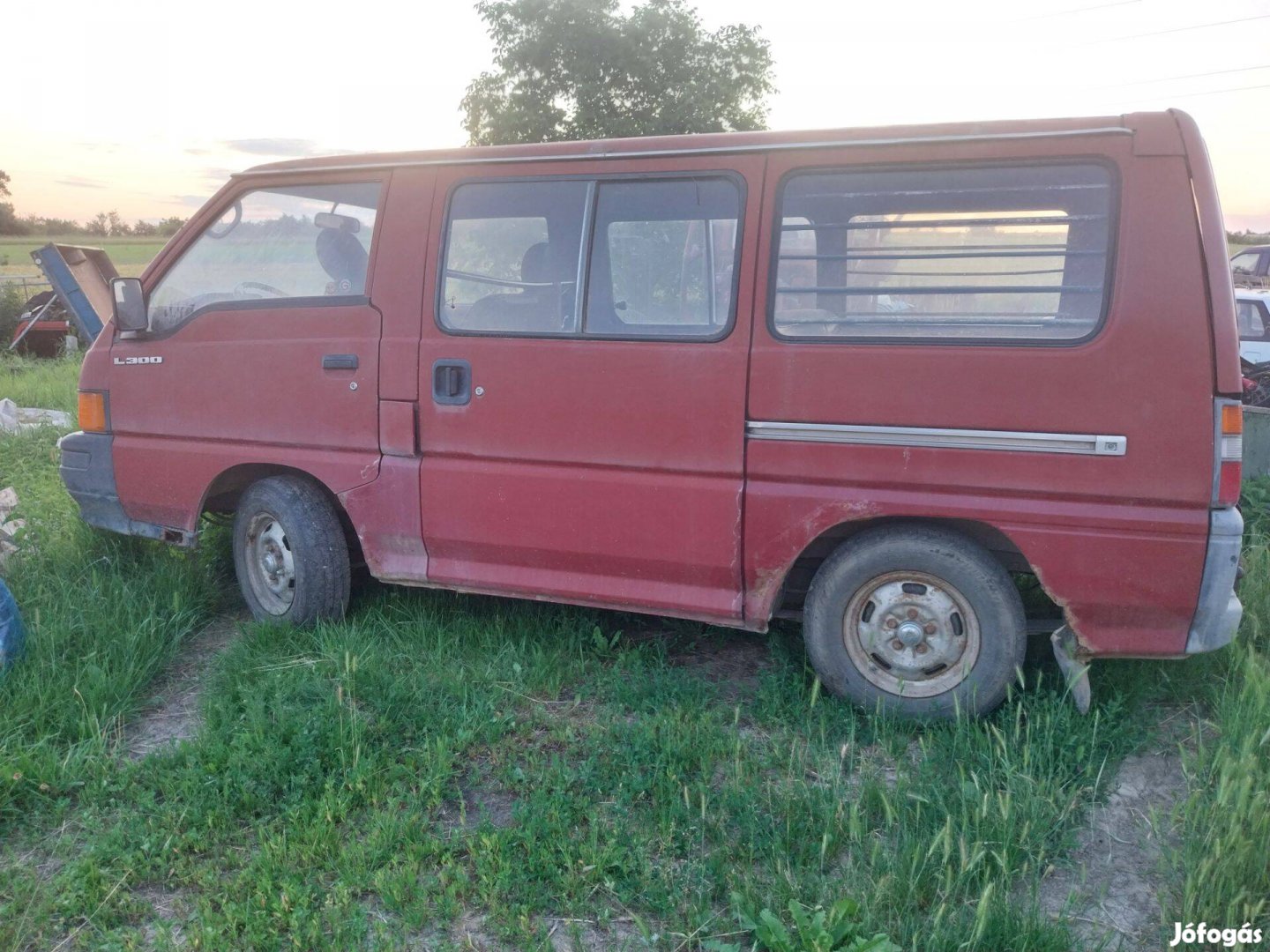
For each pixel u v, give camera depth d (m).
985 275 3.47
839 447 3.63
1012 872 2.80
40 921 2.71
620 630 4.61
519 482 4.10
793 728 3.75
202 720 3.86
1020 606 3.60
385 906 2.77
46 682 3.92
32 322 18.48
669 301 3.88
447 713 3.78
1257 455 6.30
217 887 2.85
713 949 2.55
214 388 4.71
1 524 5.60
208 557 5.41
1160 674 3.95
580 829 3.08
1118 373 3.29
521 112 26.97
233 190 4.71
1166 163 3.27
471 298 4.19
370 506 4.41
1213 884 2.62
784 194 3.70
